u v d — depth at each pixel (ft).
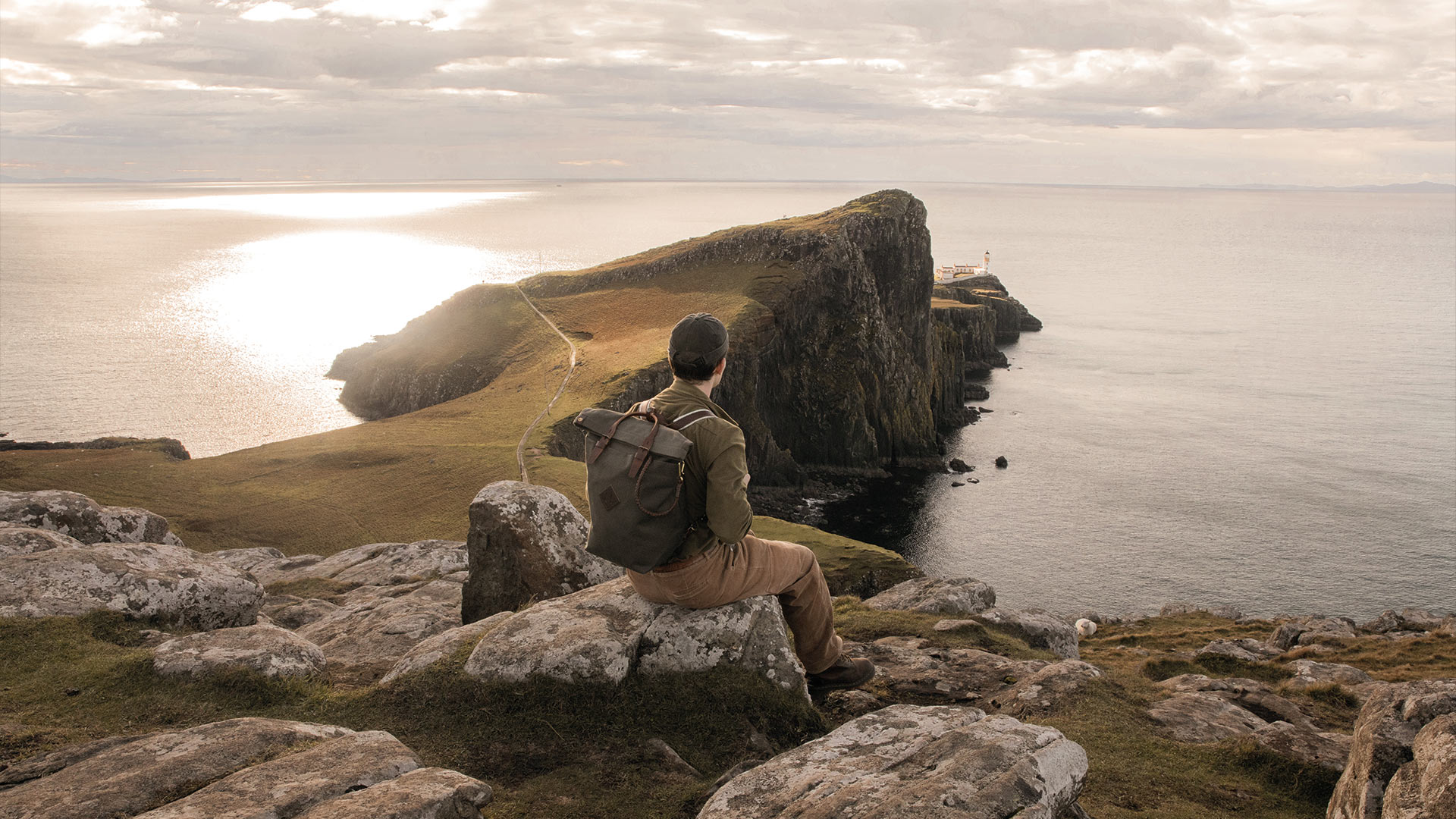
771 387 380.17
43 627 23.84
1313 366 575.79
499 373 387.55
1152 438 395.14
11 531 31.99
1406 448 377.30
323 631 32.58
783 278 403.34
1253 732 25.46
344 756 14.76
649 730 19.58
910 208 443.32
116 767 14.64
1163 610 113.70
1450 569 249.55
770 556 20.04
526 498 30.76
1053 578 245.04
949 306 582.35
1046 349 633.61
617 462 17.17
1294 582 241.14
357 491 211.20
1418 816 15.03
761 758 19.04
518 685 20.25
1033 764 14.26
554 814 16.51
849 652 30.91
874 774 14.53
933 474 354.54
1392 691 20.24
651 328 386.32
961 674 29.22
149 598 26.76
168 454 263.08
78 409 417.90
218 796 12.98
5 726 18.11
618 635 21.01
